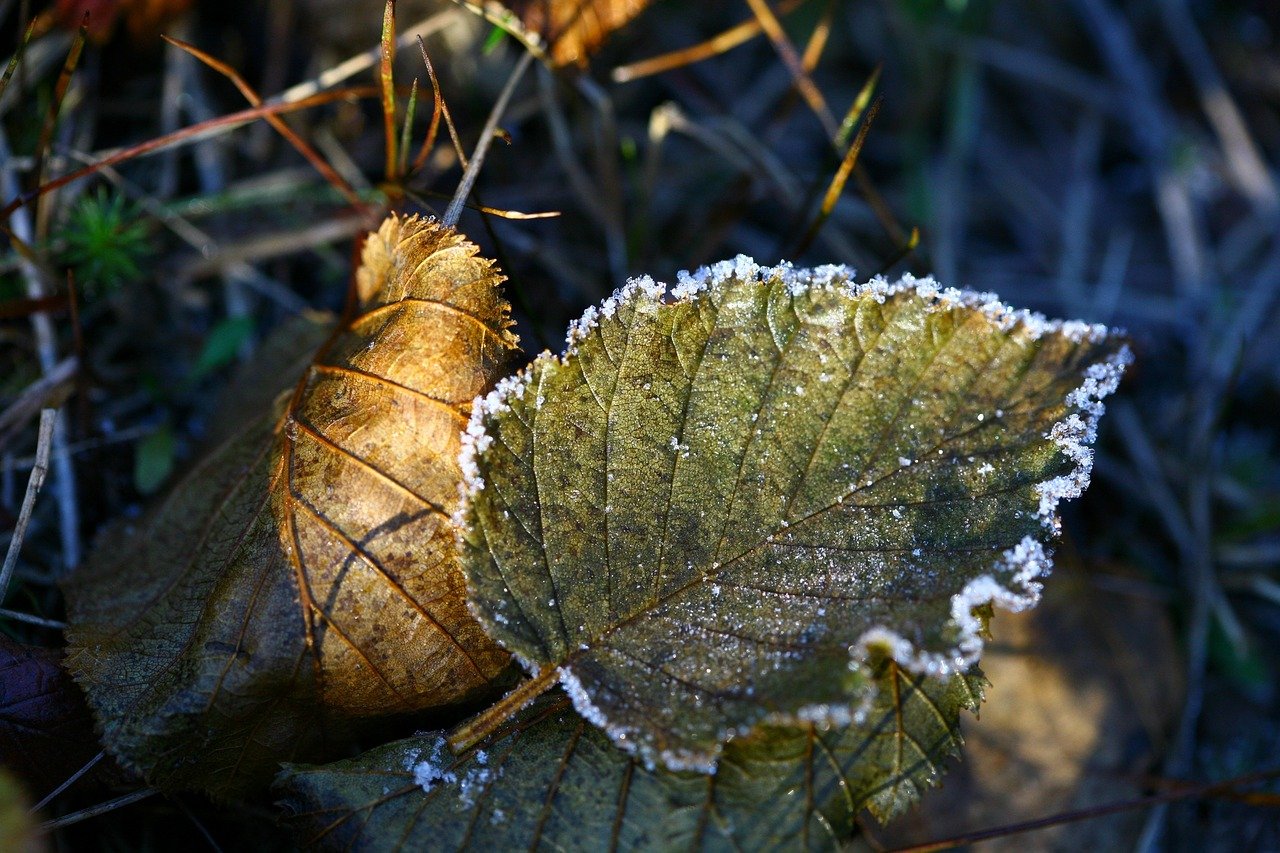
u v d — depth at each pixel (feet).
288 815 0.95
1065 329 0.97
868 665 0.93
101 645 0.98
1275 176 1.39
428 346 0.96
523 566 0.95
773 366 0.97
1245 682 1.13
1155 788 1.08
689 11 1.26
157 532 1.01
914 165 1.27
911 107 1.32
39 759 0.97
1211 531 1.17
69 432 1.08
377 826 0.94
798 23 1.32
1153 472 1.18
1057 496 0.95
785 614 0.95
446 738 0.96
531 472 0.95
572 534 0.95
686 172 1.22
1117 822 1.08
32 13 1.11
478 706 0.98
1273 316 1.26
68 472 1.06
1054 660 1.10
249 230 1.15
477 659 0.96
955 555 0.95
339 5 1.16
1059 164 1.41
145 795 0.98
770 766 0.94
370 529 0.95
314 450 0.96
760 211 1.23
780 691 0.93
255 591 0.96
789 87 1.31
